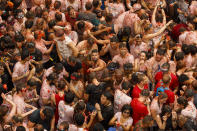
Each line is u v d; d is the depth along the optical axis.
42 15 13.92
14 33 12.95
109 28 13.09
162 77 11.13
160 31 13.30
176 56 11.85
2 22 13.30
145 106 9.92
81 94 11.15
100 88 10.70
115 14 14.89
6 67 11.91
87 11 14.09
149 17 15.29
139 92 10.52
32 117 9.79
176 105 10.32
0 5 13.98
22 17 13.65
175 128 9.88
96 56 11.88
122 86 10.53
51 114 9.91
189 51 12.19
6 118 9.84
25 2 15.80
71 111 9.87
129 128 9.88
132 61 11.84
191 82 10.73
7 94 11.02
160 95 9.91
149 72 11.84
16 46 12.55
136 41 12.47
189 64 12.22
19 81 11.50
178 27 14.11
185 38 13.25
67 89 10.92
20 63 11.27
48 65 12.80
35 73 11.77
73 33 13.25
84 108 9.92
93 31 13.22
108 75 11.05
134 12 13.34
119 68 12.02
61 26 13.45
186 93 10.18
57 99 10.24
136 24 12.89
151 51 12.72
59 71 11.16
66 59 11.93
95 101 10.83
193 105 10.08
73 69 11.46
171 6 15.91
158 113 9.98
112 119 9.98
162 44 13.11
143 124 9.40
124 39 12.63
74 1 14.98
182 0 15.98
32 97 11.08
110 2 15.00
